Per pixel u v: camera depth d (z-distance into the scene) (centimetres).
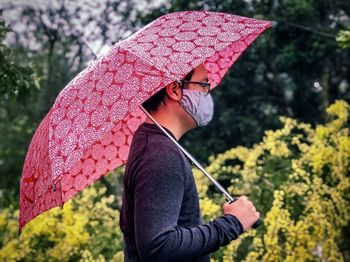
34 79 528
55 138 199
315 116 873
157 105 210
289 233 456
